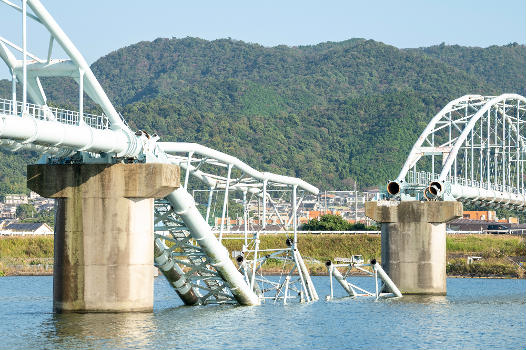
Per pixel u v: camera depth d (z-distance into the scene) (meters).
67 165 65.31
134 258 65.06
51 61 63.62
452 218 94.38
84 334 59.03
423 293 94.69
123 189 64.94
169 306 82.31
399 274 95.19
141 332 60.53
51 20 60.00
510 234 186.25
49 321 64.38
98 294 64.88
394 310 81.44
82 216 65.12
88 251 65.00
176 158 76.94
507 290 112.00
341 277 94.69
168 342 58.00
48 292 103.75
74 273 65.06
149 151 67.25
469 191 121.50
